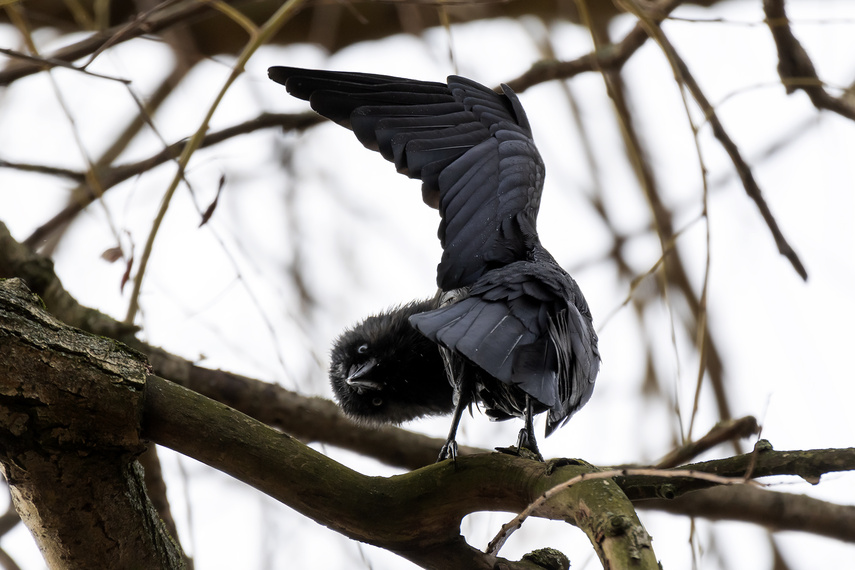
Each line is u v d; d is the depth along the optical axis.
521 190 7.19
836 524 10.21
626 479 6.04
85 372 5.36
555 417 6.52
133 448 5.62
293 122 11.12
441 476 5.95
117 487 5.72
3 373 5.18
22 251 9.20
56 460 5.46
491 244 6.85
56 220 10.39
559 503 5.48
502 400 7.34
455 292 7.20
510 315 6.11
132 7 13.10
